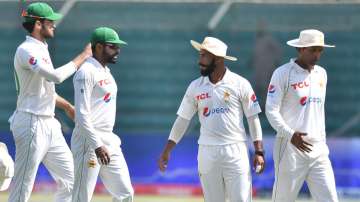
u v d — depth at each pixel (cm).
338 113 7681
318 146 3234
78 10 7569
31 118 3219
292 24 7594
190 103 3234
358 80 7756
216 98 3156
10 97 7719
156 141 6738
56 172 3344
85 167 3234
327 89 7762
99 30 3231
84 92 3166
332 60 7800
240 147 3164
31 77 3206
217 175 3172
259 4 7606
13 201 3225
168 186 6675
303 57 3228
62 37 7638
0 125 7669
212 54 3141
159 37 7819
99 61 3244
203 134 3191
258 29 7456
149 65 7819
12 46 7762
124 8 7731
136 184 6700
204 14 7738
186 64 7819
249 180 3177
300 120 3228
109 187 3309
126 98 7769
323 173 3238
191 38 7806
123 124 7712
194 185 6650
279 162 3262
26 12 3231
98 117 3222
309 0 7625
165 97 7775
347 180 6575
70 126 7112
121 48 7806
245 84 3180
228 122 3152
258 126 3212
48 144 3284
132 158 6731
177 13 7762
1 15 7706
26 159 3228
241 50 7706
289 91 3225
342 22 7656
